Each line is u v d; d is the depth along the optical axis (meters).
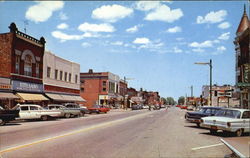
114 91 70.56
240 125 15.07
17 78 31.02
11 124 22.00
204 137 14.57
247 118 15.66
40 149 10.23
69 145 11.23
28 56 33.50
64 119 28.95
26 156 8.91
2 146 10.85
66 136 14.14
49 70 38.69
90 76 65.25
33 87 34.09
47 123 23.12
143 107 96.25
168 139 13.55
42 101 36.16
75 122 24.33
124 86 82.75
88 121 25.73
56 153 9.47
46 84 37.41
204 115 20.52
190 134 15.97
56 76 41.00
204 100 79.19
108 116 35.75
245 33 30.08
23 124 22.02
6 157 8.75
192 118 21.06
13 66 30.41
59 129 17.80
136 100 105.44
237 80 34.47
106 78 64.44
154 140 13.10
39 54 35.91
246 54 30.42
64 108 30.98
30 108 25.53
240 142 12.19
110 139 13.21
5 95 28.30
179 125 22.66
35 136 14.08
